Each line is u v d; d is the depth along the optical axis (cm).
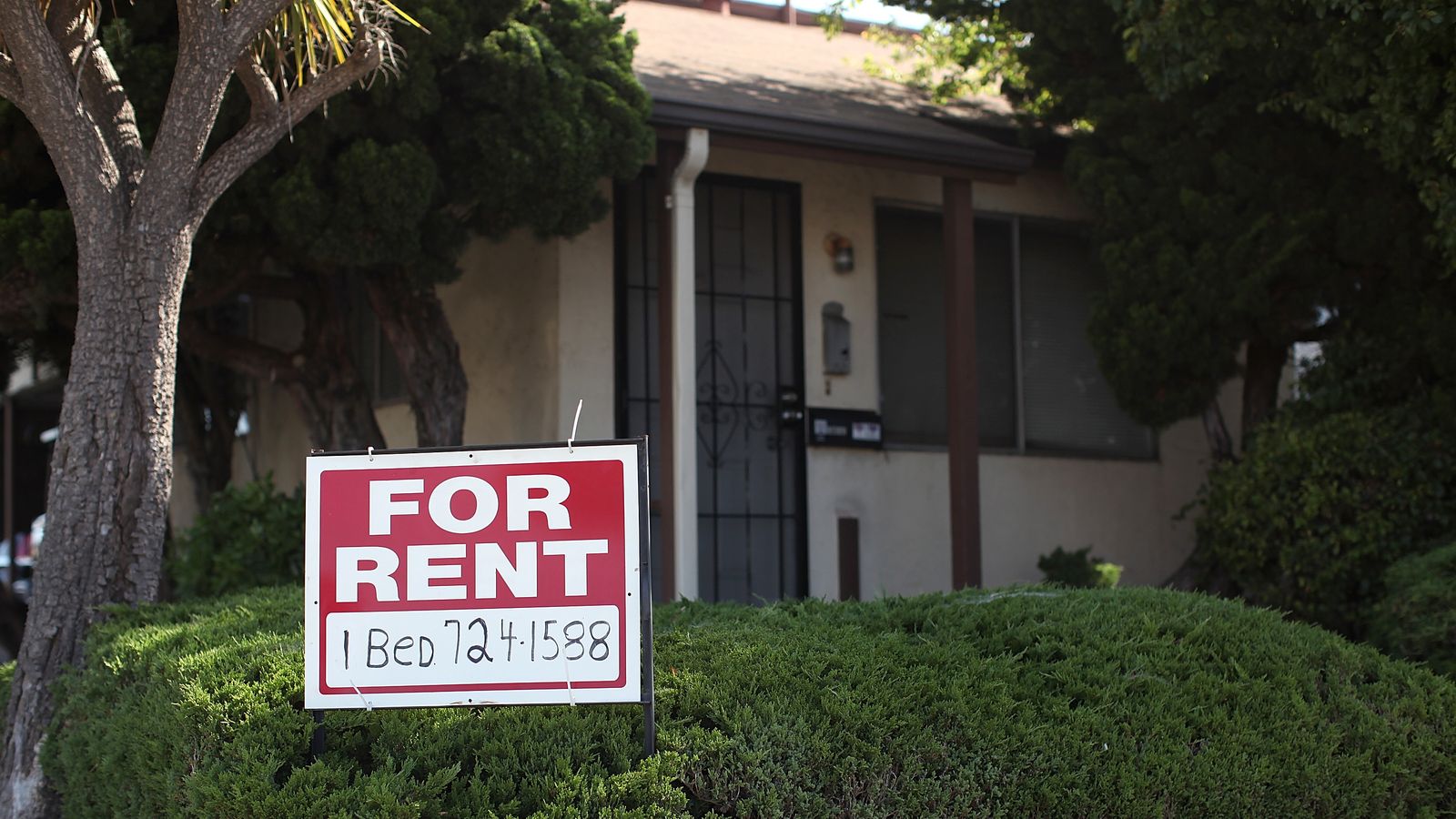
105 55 607
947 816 422
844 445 1005
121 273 568
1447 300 865
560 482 414
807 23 1373
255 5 577
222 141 718
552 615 409
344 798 386
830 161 888
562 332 920
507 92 754
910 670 462
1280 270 887
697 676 443
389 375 1067
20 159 695
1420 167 756
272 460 1225
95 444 563
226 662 450
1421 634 607
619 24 806
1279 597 864
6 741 550
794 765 413
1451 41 700
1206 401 924
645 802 399
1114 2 782
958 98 1126
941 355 1070
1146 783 438
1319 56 762
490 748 410
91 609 557
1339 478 835
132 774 450
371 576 412
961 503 903
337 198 731
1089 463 1102
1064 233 1122
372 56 600
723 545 966
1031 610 526
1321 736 475
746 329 994
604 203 823
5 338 941
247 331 1258
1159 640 502
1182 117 905
